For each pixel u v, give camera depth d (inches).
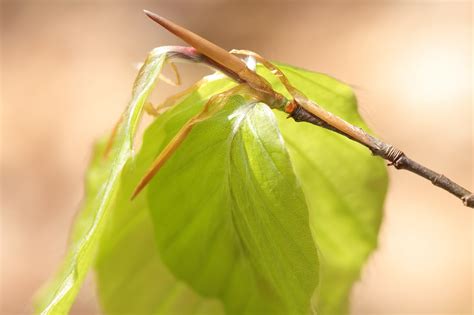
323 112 10.9
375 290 28.8
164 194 11.5
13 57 45.0
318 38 42.6
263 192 10.8
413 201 32.4
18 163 38.3
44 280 32.6
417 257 30.1
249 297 12.1
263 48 43.0
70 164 38.1
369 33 41.6
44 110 41.2
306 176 12.2
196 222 11.7
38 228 35.1
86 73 43.1
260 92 10.9
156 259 12.4
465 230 31.1
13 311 31.4
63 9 48.0
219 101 10.8
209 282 12.1
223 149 11.0
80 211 12.2
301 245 10.8
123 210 11.9
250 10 46.0
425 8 42.3
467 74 36.9
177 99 11.2
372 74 38.6
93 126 39.8
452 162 33.0
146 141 11.3
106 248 12.2
